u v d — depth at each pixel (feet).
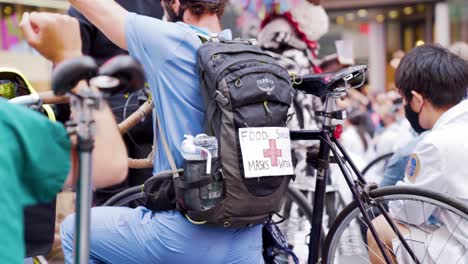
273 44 13.56
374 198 9.43
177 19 8.80
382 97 32.99
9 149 4.92
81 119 5.55
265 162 7.84
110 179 6.57
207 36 8.38
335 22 47.44
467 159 9.36
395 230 9.34
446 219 9.64
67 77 5.58
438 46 10.38
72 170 5.85
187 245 8.13
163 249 8.18
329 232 9.91
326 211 13.73
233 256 8.39
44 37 6.71
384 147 24.77
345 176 9.53
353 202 9.59
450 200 8.87
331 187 13.57
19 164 5.04
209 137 7.69
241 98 7.65
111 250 8.43
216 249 8.22
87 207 5.58
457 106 9.73
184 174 7.82
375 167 15.76
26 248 8.36
